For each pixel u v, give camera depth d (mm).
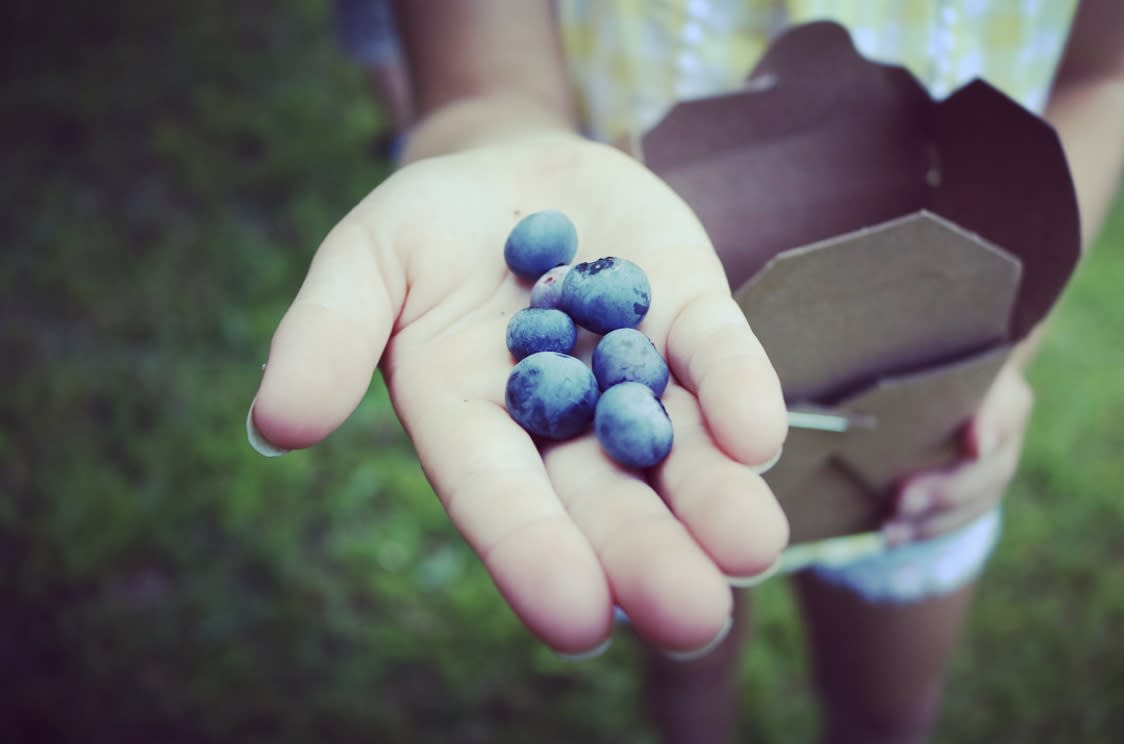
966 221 243
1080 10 279
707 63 292
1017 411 268
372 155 692
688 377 213
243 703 381
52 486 456
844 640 319
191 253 609
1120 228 595
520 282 247
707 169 250
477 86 300
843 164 244
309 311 208
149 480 457
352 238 226
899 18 278
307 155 692
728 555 186
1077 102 285
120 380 515
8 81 812
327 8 899
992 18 269
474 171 254
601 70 308
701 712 352
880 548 291
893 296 219
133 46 860
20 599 413
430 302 234
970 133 230
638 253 240
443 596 419
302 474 462
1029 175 223
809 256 209
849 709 339
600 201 250
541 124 284
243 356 532
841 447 239
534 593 182
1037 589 411
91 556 425
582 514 198
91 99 775
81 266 604
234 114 748
